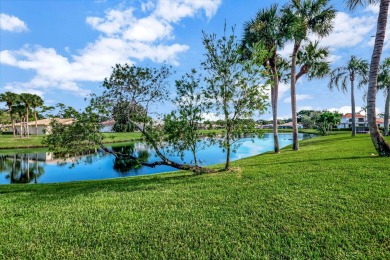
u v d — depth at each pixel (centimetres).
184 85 884
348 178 692
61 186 891
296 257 351
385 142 1035
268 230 424
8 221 511
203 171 939
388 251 354
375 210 470
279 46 1577
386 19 1009
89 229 456
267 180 739
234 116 903
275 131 1683
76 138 859
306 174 779
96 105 859
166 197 628
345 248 366
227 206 537
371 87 1050
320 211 479
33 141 4209
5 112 5200
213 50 884
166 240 409
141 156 2211
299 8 1552
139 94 916
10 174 1630
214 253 369
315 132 5766
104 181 973
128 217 502
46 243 415
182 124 877
